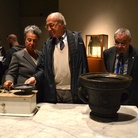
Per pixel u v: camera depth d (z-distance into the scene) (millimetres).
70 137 1238
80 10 4039
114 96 1409
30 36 2068
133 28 3670
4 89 1735
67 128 1357
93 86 1384
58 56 2016
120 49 2059
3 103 1565
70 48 1975
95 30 3967
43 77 2012
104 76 1579
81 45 2012
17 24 6715
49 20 1935
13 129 1341
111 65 2264
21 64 2086
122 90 1422
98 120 1475
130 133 1299
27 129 1341
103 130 1334
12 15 6371
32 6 6734
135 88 2193
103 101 1410
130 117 1553
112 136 1257
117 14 3754
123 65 2201
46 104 1844
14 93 1628
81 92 1536
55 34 1968
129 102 2199
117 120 1493
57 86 2059
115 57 2258
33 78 1855
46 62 2006
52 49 2023
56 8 6539
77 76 1990
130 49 2195
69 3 4113
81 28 4082
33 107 1629
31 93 1640
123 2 3686
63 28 2000
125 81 1372
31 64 2104
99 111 1457
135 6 3607
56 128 1356
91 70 3738
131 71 2160
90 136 1253
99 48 3693
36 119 1501
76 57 1979
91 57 3742
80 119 1502
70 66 1997
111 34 3842
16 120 1483
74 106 1786
